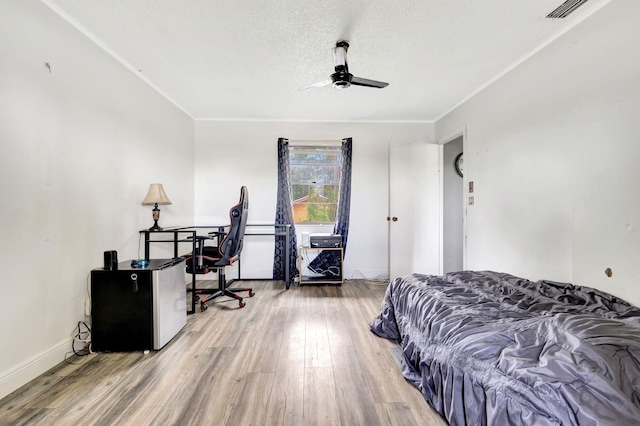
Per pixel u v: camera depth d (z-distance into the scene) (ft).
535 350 3.73
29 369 5.67
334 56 7.79
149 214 10.14
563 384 3.02
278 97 11.46
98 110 7.62
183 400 5.14
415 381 5.54
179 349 7.05
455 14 6.49
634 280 5.49
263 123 14.25
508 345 4.00
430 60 8.57
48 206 6.15
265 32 7.17
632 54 5.54
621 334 3.73
